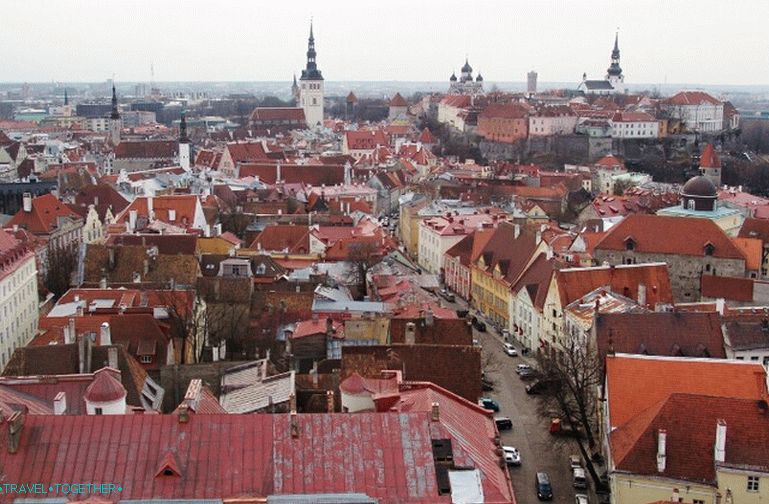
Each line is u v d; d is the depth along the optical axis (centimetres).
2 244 16300
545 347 15238
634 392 9831
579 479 10762
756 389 9606
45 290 19125
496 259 19438
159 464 6731
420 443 7025
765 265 19575
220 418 7062
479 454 7262
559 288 15325
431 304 14788
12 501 6406
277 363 11731
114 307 12744
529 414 13188
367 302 14538
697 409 9019
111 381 8062
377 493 6675
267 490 6650
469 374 10681
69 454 6750
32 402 8162
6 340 15325
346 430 7069
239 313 13462
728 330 12212
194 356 12319
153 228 19750
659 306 13738
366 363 10569
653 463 8856
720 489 8562
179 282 15288
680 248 18288
